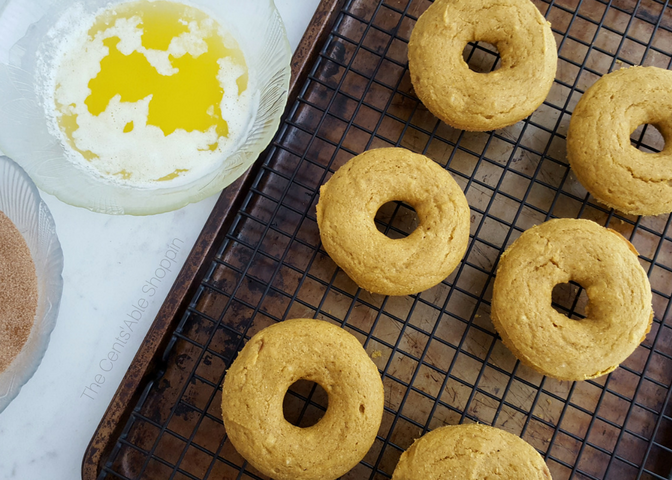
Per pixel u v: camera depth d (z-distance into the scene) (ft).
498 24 0.96
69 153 1.07
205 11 1.09
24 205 1.00
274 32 1.04
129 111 1.09
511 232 1.00
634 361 0.98
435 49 0.96
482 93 0.94
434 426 0.96
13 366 0.95
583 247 0.91
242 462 0.94
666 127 0.96
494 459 0.85
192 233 1.07
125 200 1.02
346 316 0.97
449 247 0.92
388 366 0.96
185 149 1.07
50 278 0.98
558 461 0.92
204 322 0.98
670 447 0.95
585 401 0.97
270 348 0.88
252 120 1.07
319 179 1.03
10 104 1.05
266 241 1.01
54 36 1.08
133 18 1.09
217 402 0.96
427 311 0.99
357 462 0.88
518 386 0.97
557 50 1.03
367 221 0.93
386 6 1.04
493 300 0.93
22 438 1.01
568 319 0.91
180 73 1.09
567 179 1.03
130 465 0.94
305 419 0.96
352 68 1.05
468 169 1.03
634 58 1.05
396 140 1.04
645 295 0.90
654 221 1.01
